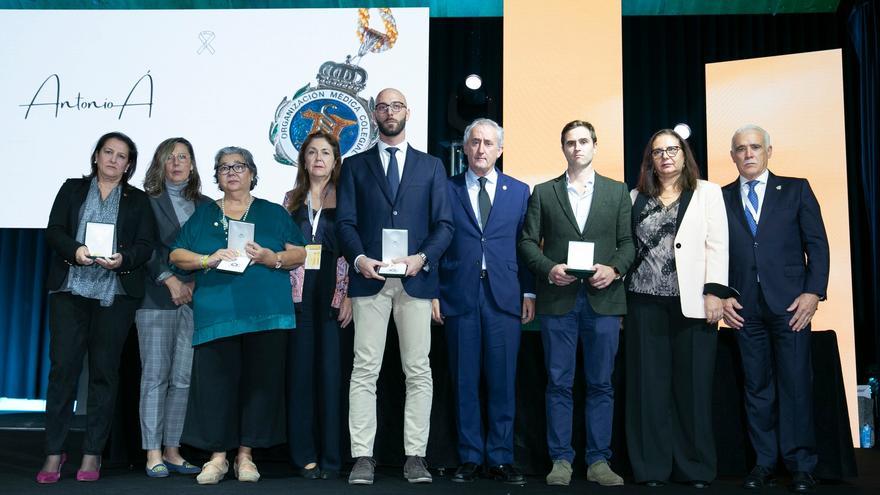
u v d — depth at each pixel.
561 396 3.16
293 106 5.36
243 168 3.23
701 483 3.06
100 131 5.36
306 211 3.38
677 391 3.17
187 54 5.43
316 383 3.28
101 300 3.13
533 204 3.32
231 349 3.15
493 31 6.50
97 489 2.88
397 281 3.15
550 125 5.28
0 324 7.21
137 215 3.26
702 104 6.45
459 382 3.18
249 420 3.10
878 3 5.43
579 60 5.31
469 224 3.25
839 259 5.04
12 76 5.41
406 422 3.13
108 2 6.28
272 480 3.11
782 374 3.13
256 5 6.31
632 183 6.39
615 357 3.36
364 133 5.30
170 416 3.33
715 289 3.09
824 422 3.28
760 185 3.31
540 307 3.21
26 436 4.95
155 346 3.29
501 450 3.16
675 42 6.52
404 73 5.34
